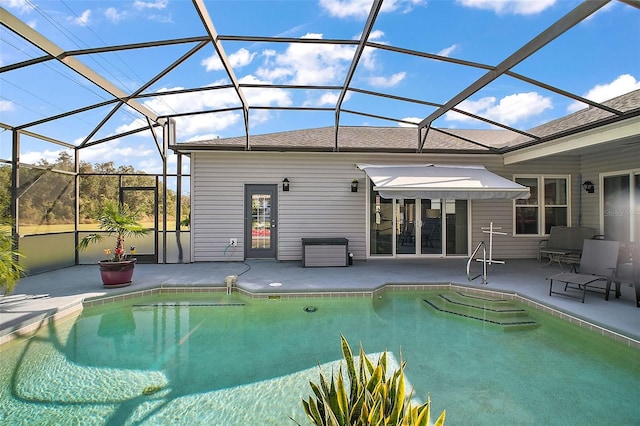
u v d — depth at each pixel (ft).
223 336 25.79
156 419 15.71
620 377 19.39
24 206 41.04
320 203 52.65
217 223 51.26
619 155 47.24
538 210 54.90
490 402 16.87
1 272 25.63
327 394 10.40
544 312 29.40
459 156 53.52
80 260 49.08
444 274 41.60
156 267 46.50
